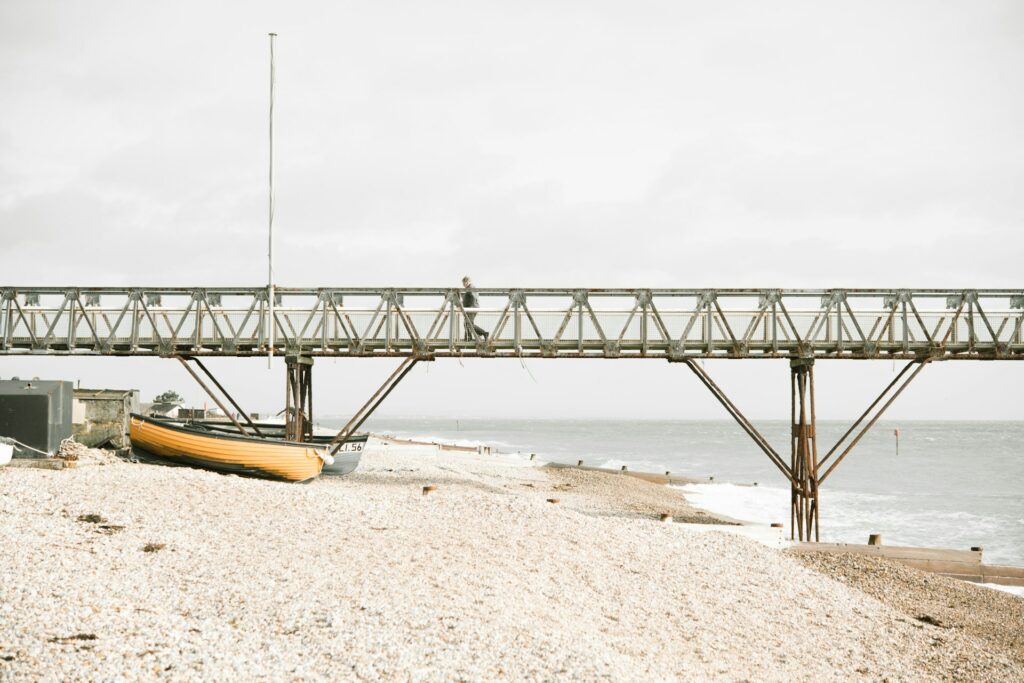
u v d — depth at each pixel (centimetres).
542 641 1034
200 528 1407
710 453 8438
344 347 2600
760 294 2523
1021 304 2538
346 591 1145
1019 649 1408
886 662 1246
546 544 1598
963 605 1677
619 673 958
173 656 865
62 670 793
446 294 2591
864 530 3042
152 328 2608
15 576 1048
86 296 2620
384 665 893
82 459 2259
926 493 4438
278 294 2608
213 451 2261
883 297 2522
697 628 1282
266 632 970
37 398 2389
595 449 9131
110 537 1304
